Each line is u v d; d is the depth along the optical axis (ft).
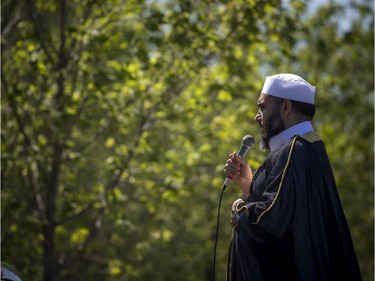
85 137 89.45
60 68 80.02
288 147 31.68
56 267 82.89
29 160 76.89
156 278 114.62
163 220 107.34
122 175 83.76
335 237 31.96
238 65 83.56
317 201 31.53
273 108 32.71
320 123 119.03
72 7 83.51
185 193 91.35
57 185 81.87
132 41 79.82
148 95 81.25
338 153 120.16
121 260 102.32
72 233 90.99
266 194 31.24
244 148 34.42
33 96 80.74
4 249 78.43
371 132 142.00
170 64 83.97
